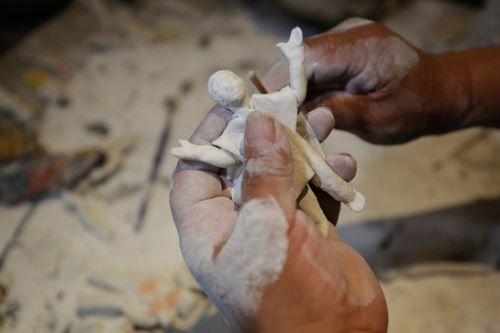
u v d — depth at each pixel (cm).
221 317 47
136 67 73
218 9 84
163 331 47
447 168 59
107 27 78
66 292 50
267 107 34
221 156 34
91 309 48
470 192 57
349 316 31
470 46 69
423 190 57
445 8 81
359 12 73
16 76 69
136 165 59
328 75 39
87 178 57
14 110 63
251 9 83
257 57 75
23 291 50
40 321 48
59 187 56
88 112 66
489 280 51
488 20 65
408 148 61
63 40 74
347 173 36
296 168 33
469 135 62
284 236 30
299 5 74
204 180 35
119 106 67
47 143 62
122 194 56
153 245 52
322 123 36
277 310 30
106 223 54
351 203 36
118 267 51
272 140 31
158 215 55
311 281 30
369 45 39
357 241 53
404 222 54
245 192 32
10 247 53
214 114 36
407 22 79
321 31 77
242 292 31
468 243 53
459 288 50
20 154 59
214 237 33
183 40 78
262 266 30
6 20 76
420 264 52
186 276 49
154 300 47
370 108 41
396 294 50
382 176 58
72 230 54
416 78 40
